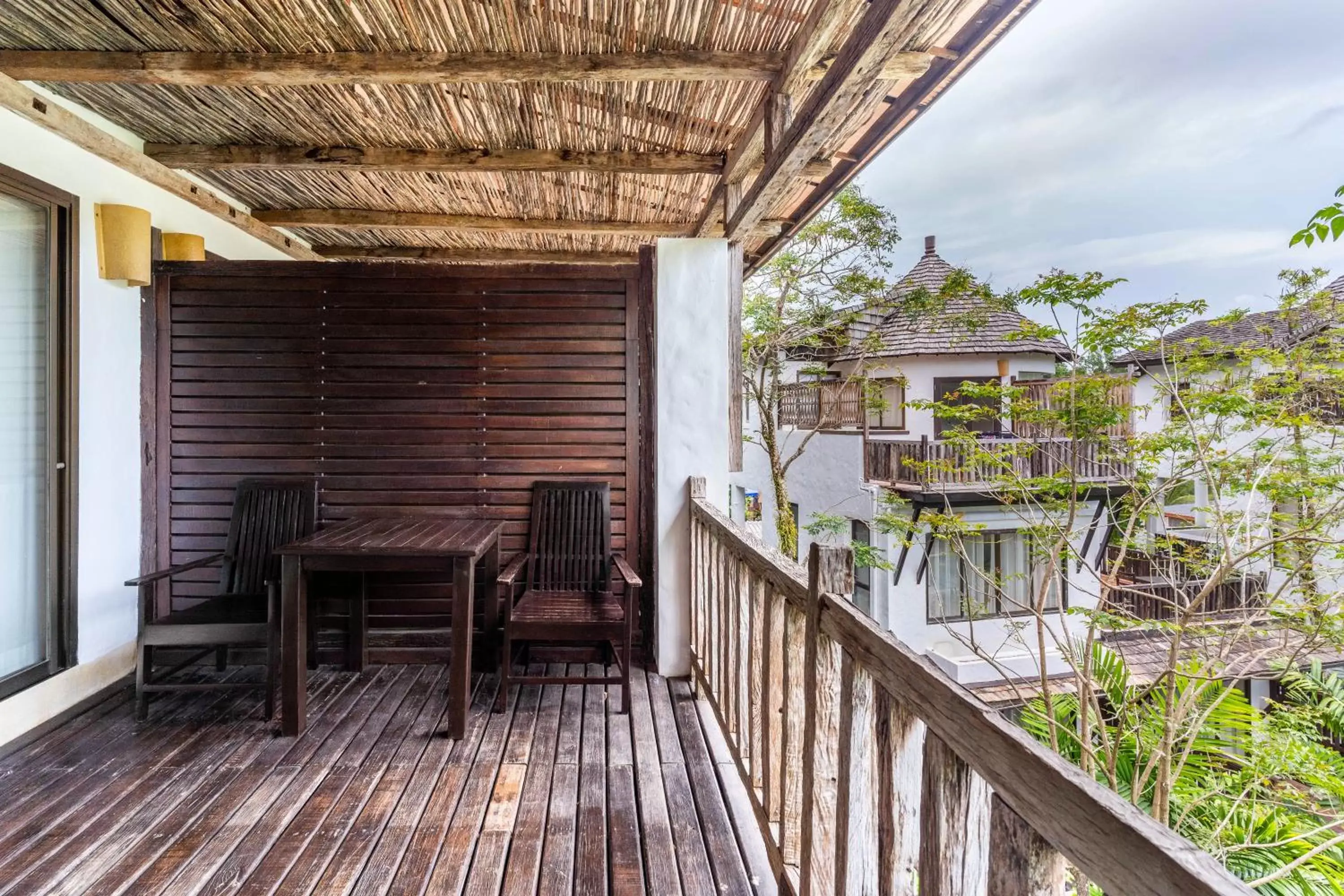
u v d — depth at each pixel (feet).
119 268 9.65
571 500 10.94
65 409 8.95
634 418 11.15
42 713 8.43
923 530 22.31
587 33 7.59
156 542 10.65
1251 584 15.72
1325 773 11.64
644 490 11.21
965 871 2.74
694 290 10.82
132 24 7.37
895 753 3.39
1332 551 13.30
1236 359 15.38
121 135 10.18
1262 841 10.78
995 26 7.21
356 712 8.96
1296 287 14.56
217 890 5.46
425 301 10.95
